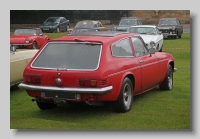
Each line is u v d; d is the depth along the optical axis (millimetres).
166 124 6406
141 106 7660
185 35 32750
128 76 7395
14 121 6562
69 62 6688
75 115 7020
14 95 8883
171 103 7926
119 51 7191
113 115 6961
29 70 6828
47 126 6281
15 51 9188
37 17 40375
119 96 6918
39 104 7336
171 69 9477
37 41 19984
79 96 6492
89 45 6863
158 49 18172
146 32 18453
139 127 6242
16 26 38781
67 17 42219
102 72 6426
